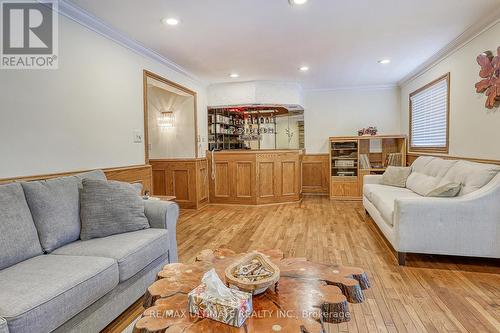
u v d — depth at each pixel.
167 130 5.62
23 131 2.27
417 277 2.51
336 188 6.11
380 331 1.80
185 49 3.85
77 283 1.56
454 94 3.86
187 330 1.16
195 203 5.30
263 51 3.99
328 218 4.57
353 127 6.64
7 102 2.17
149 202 2.55
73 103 2.71
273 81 5.88
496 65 2.95
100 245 2.04
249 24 3.11
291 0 2.62
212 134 6.21
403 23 3.14
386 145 6.38
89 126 2.89
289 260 1.80
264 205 5.61
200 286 1.36
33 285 1.47
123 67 3.40
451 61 3.94
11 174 2.18
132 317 2.03
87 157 2.86
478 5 2.76
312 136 6.85
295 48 3.90
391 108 6.44
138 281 2.12
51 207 2.04
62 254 1.92
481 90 3.21
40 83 2.41
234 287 1.40
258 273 1.47
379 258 2.94
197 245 3.42
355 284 1.51
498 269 2.63
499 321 1.87
